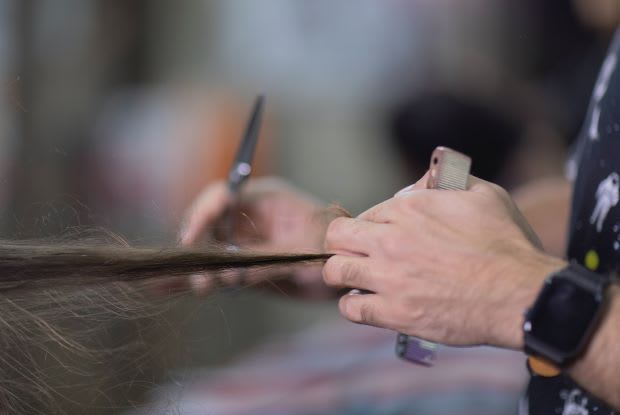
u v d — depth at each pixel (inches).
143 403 86.0
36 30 216.5
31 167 201.8
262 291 110.0
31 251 72.6
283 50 227.0
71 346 80.5
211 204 108.4
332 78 221.6
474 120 148.7
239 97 224.1
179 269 74.5
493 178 151.7
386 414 121.6
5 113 202.4
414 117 148.1
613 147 84.2
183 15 234.5
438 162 74.6
